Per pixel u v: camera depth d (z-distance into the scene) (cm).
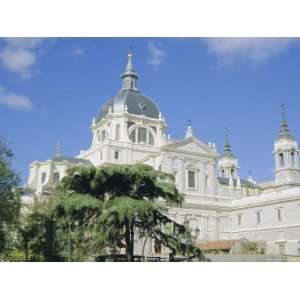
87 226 3459
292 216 7425
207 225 8175
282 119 10825
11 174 3753
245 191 11319
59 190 3597
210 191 8456
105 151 8862
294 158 10500
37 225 4241
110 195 3481
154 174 3469
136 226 3478
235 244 6469
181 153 8275
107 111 10025
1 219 3791
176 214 7844
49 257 3959
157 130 9925
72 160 9188
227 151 12794
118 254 3500
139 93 10362
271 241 7675
